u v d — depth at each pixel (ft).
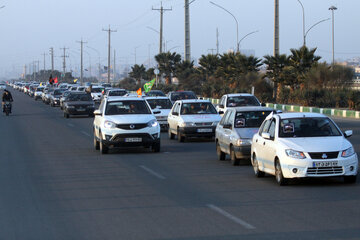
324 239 36.45
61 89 304.91
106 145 92.89
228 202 50.78
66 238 38.65
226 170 73.20
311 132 61.57
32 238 38.81
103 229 41.01
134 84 540.11
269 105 241.35
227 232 39.14
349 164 57.62
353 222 41.34
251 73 294.25
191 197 53.78
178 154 92.68
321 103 233.76
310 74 253.24
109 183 63.41
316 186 58.65
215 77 342.23
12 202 52.65
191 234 38.83
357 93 210.38
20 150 101.19
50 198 54.44
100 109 100.48
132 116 94.38
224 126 79.77
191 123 112.68
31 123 176.14
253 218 43.65
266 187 58.95
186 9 309.42
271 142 61.98
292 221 42.19
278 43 232.53
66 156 91.61
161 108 149.07
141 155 91.76
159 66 426.92
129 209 48.39
